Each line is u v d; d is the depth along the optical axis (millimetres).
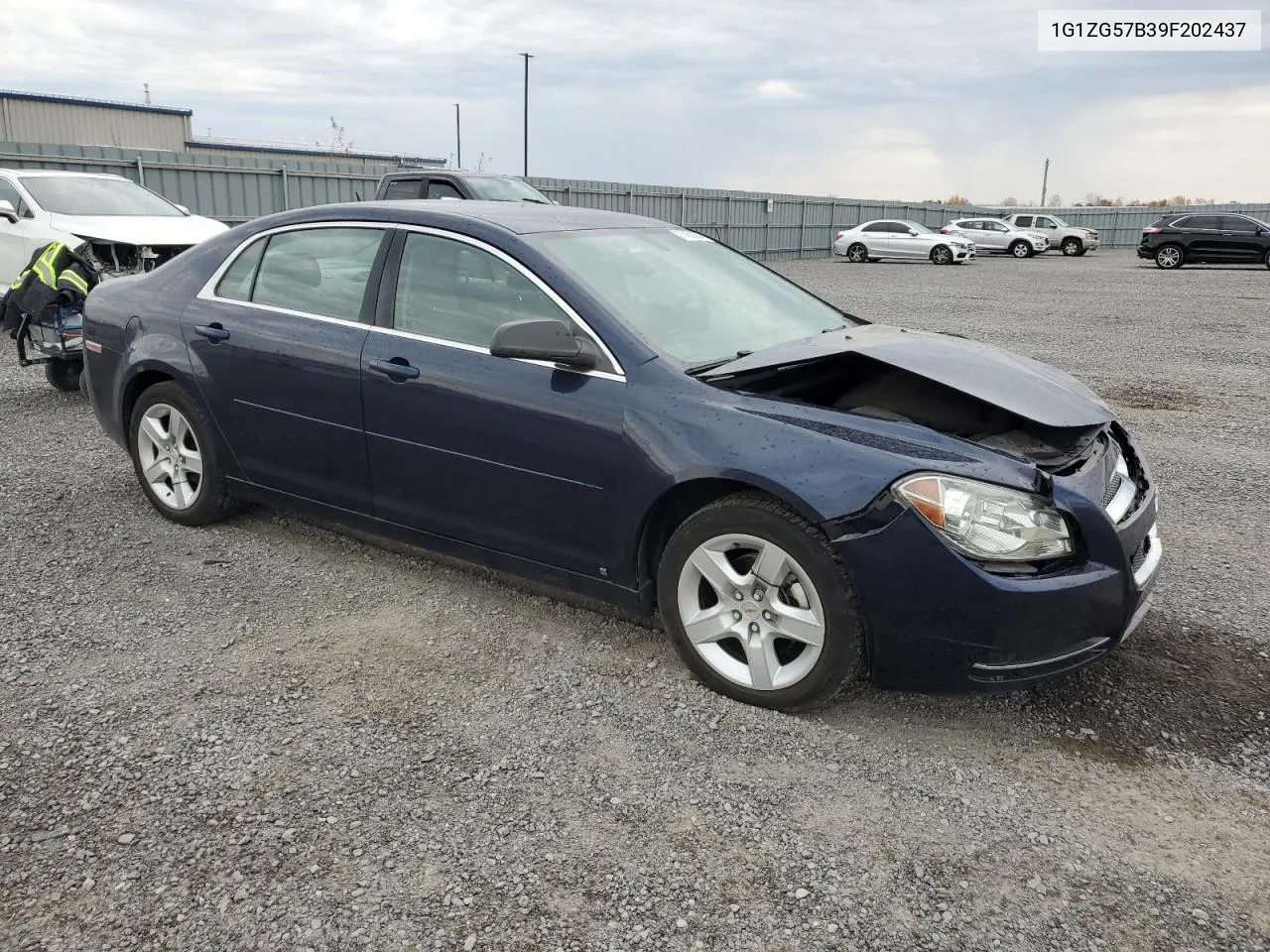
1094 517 2998
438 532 3939
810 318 4258
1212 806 2840
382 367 3850
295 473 4320
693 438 3213
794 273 27094
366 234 4090
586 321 3494
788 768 2977
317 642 3730
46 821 2666
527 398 3525
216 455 4609
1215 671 3625
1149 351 11602
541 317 3570
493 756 3006
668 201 31484
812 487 2996
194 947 2256
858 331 4141
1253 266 30234
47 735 3062
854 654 3057
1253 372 10195
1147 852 2637
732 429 3174
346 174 23125
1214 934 2342
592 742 3090
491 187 12703
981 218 38531
